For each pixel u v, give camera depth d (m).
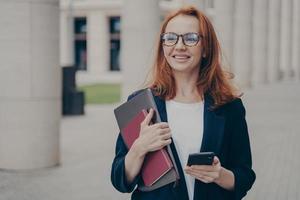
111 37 53.66
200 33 2.76
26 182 8.69
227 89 2.79
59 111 9.99
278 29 41.94
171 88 2.79
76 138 13.95
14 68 9.33
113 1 52.38
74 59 54.81
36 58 9.38
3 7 9.25
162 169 2.54
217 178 2.54
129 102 2.69
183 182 2.63
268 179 9.06
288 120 18.05
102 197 7.78
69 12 51.06
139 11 16.00
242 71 32.44
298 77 51.66
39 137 9.59
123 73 16.55
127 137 2.67
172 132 2.71
